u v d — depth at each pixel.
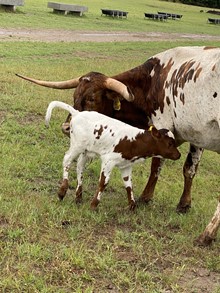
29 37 22.03
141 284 4.77
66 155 6.48
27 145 8.62
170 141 6.19
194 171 6.86
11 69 14.28
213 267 5.29
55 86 7.26
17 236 5.37
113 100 6.90
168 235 5.93
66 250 5.12
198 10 63.09
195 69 6.03
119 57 20.56
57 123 10.06
